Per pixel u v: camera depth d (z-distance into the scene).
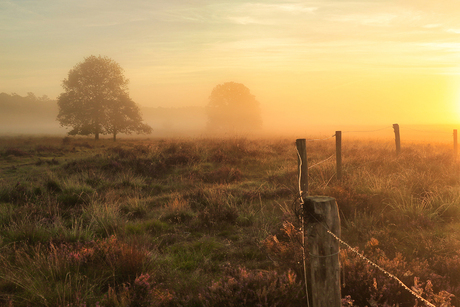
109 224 5.54
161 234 5.27
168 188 9.55
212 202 6.75
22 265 3.78
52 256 3.76
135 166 12.06
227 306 2.62
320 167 9.76
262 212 6.20
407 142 22.16
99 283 3.35
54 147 22.14
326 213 1.83
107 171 11.69
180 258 4.23
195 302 2.93
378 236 4.39
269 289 2.66
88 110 36.44
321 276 1.86
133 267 3.59
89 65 37.53
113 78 38.09
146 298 2.92
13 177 11.34
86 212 6.47
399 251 3.96
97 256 3.94
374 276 2.89
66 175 10.86
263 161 13.30
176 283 3.39
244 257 4.23
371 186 7.07
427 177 7.17
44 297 2.97
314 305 1.92
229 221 5.86
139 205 7.02
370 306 2.64
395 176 8.12
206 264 3.92
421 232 4.52
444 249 3.81
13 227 5.30
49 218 6.02
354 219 5.24
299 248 3.44
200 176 10.86
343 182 7.34
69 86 37.88
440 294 2.47
